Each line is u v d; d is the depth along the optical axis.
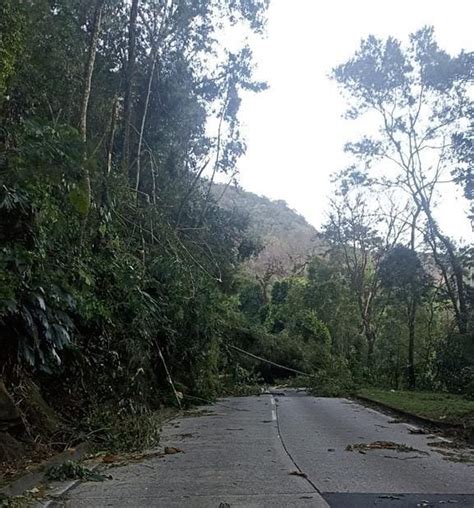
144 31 23.38
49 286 10.20
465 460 10.07
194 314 20.92
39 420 10.52
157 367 20.45
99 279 14.18
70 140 10.02
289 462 9.87
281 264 72.56
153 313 16.69
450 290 33.53
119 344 14.90
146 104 21.58
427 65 33.66
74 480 8.44
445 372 32.81
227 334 31.64
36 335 9.65
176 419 17.42
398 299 37.66
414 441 12.55
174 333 19.62
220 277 26.56
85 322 12.81
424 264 36.91
